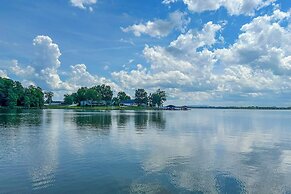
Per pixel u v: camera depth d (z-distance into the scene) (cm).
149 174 2467
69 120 8900
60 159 2970
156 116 13350
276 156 3328
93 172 2502
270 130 6800
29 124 7056
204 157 3192
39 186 2139
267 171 2634
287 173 2577
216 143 4322
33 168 2598
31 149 3494
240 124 8919
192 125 7994
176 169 2644
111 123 7988
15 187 2111
